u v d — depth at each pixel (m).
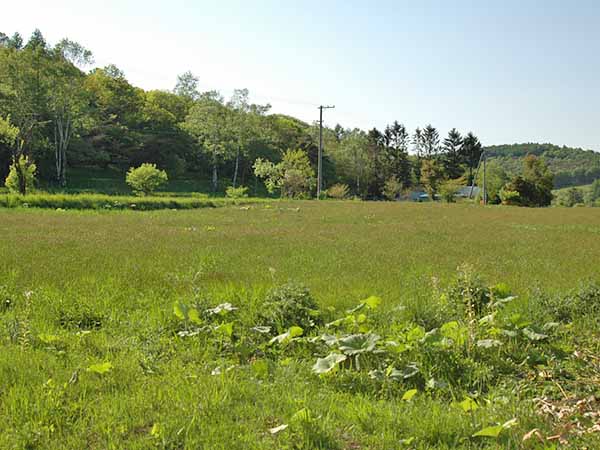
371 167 117.50
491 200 91.25
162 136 89.44
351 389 5.96
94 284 10.31
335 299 9.46
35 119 64.12
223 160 93.12
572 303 8.95
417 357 6.58
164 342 7.25
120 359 6.54
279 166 73.81
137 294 9.74
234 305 8.67
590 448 4.47
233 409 5.13
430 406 5.48
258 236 20.31
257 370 6.18
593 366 6.54
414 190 124.69
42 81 66.31
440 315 8.21
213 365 6.51
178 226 24.28
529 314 8.55
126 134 83.38
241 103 95.44
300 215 33.97
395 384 6.04
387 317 8.23
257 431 4.76
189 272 11.54
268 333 7.74
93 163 84.25
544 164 101.38
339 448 4.49
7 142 55.78
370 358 6.64
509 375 6.43
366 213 37.47
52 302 8.89
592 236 23.09
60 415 4.95
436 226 27.64
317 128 132.62
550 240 21.20
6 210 31.47
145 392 5.49
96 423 4.84
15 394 5.29
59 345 7.01
